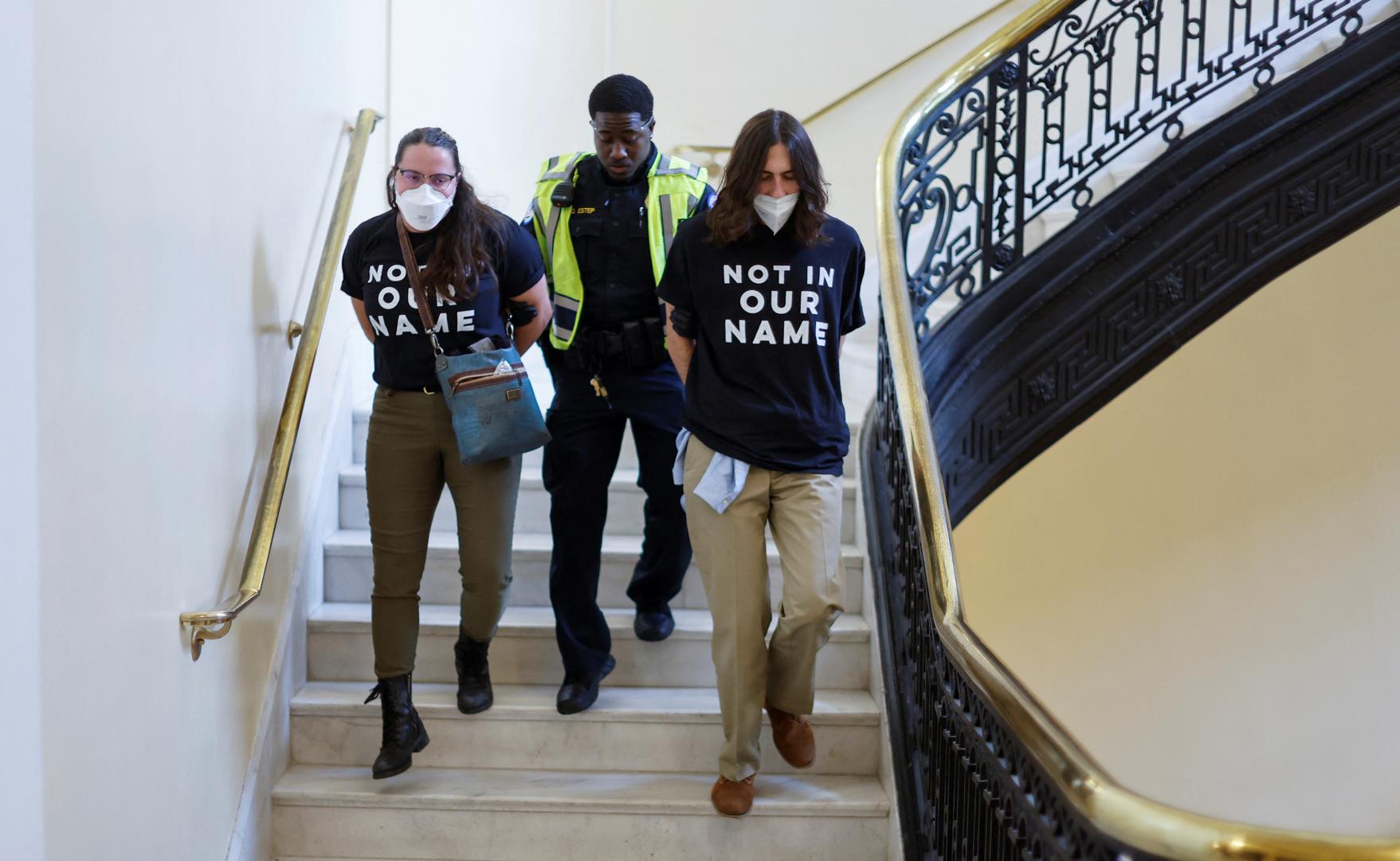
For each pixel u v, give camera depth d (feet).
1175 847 3.89
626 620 11.01
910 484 8.22
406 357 9.21
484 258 9.03
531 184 16.02
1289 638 15.20
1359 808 15.33
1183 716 15.43
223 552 8.49
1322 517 14.97
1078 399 12.17
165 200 7.29
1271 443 14.98
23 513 5.70
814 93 16.43
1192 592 15.29
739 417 8.57
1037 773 5.24
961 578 15.38
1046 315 12.17
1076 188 12.36
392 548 9.39
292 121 10.15
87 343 6.30
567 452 9.97
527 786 9.83
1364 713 15.11
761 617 8.83
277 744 9.84
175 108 7.42
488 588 9.66
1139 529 15.30
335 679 10.91
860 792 9.77
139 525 7.01
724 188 8.43
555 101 16.02
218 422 8.32
